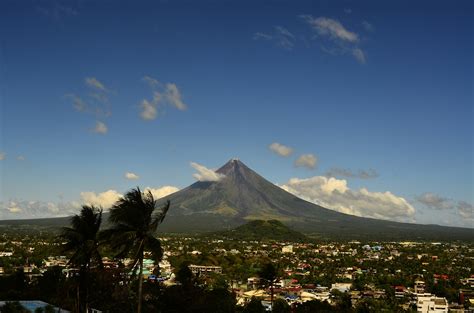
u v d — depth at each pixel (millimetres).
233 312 91000
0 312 66312
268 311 107062
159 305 73688
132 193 44188
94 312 68312
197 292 76312
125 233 42656
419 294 148500
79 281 54156
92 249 50938
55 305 72938
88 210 51469
